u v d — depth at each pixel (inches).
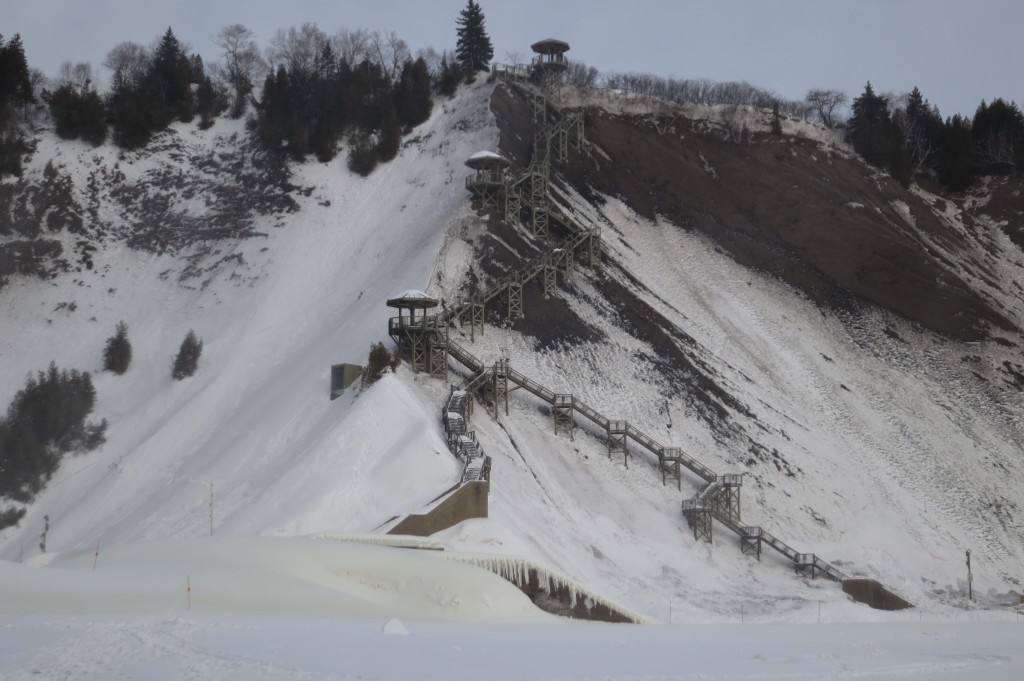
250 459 2984.7
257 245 4471.0
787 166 5012.3
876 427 3860.7
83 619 1344.7
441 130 5039.4
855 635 1739.7
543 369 3484.3
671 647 1358.3
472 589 1873.8
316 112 5236.2
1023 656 1307.8
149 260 4446.4
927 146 5674.2
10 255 4340.6
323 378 3270.2
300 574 1822.1
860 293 4483.3
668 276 4323.3
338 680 935.7
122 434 3531.0
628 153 4869.6
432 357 3272.6
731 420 3575.3
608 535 2938.0
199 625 1311.5
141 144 4965.6
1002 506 3617.1
